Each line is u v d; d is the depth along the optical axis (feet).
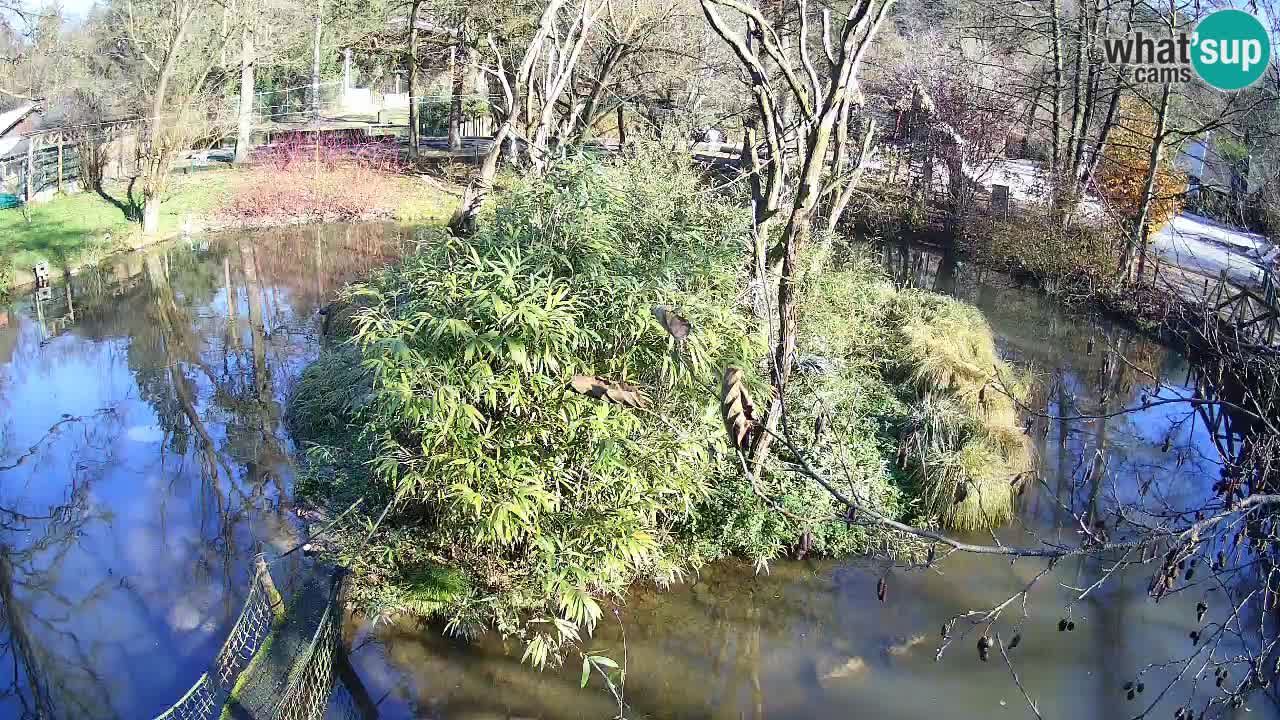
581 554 24.61
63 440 38.55
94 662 24.57
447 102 125.70
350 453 32.96
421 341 24.91
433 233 38.75
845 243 48.29
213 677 23.00
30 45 91.40
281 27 105.70
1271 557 21.53
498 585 25.70
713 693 23.44
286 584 26.50
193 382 44.91
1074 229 59.67
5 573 28.81
